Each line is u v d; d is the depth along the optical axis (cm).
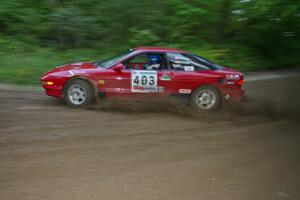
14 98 940
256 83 1327
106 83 869
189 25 1741
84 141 631
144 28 1694
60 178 484
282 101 1023
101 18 1673
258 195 455
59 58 1431
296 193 462
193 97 902
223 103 916
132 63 905
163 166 538
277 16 1719
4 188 452
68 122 741
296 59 1759
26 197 431
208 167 540
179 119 812
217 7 1714
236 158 579
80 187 462
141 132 701
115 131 698
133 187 467
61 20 1590
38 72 1236
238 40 1788
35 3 1697
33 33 1585
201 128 749
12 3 1631
